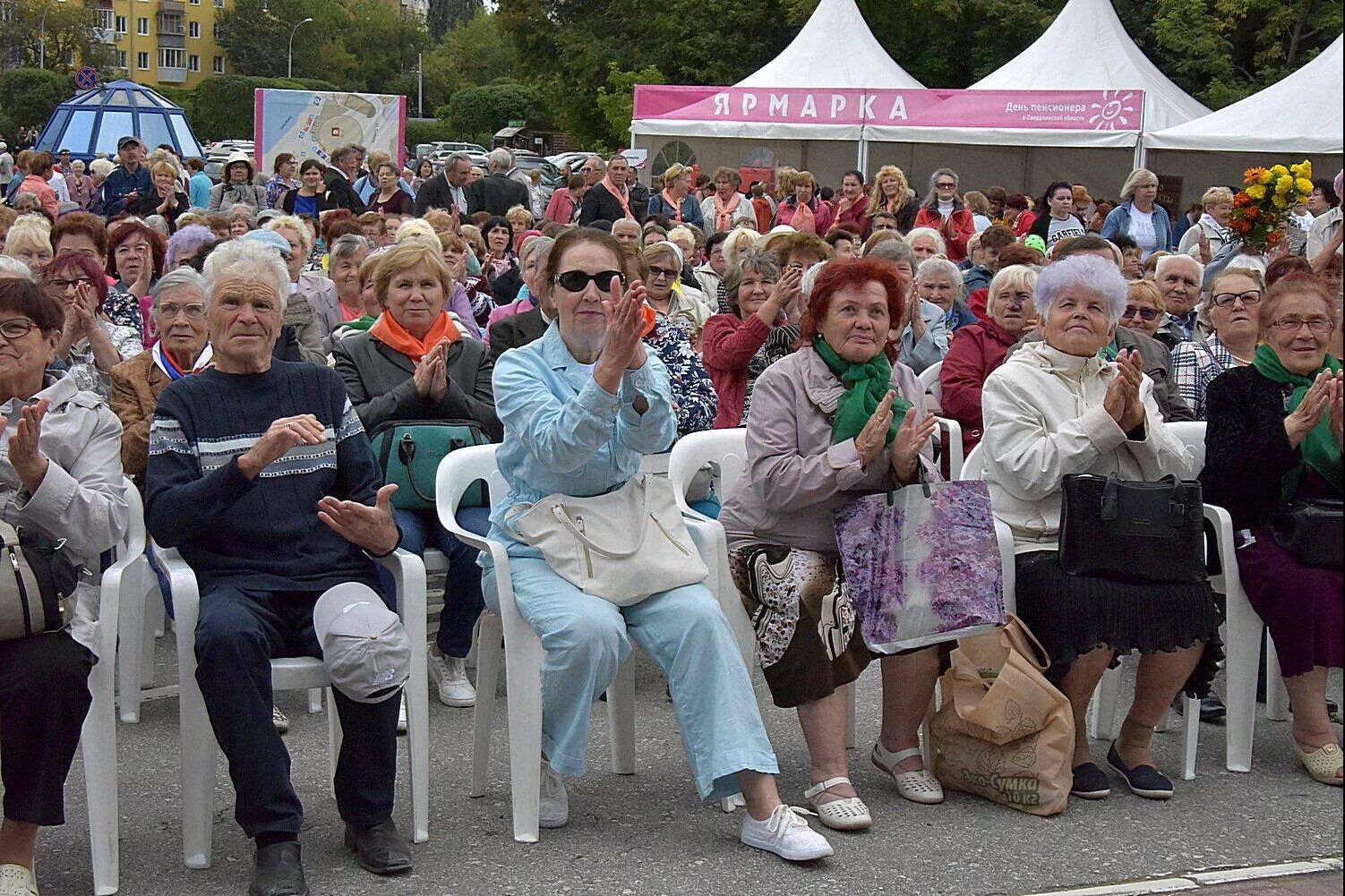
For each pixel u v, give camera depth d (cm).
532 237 803
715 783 387
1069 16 2111
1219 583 480
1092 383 467
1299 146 1675
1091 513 424
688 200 1686
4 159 2688
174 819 404
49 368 484
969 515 418
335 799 399
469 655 566
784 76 2155
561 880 365
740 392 614
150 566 511
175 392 392
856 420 421
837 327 427
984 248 902
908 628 413
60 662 338
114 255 693
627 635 396
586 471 398
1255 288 586
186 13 11162
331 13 11019
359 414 526
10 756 338
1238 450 465
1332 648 445
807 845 375
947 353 661
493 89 7331
